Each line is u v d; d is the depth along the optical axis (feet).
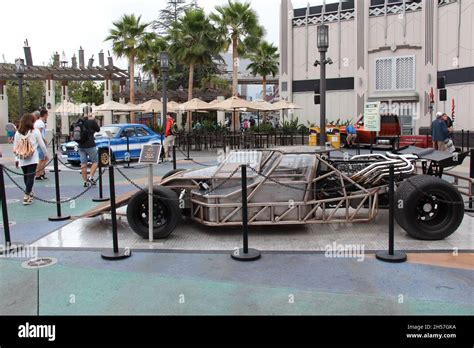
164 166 52.34
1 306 14.87
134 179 42.24
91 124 38.47
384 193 23.57
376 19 88.38
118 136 55.72
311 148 24.43
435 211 21.91
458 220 21.56
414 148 29.43
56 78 118.83
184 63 94.89
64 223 26.21
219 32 88.43
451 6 79.05
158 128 89.10
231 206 22.30
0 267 18.62
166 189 22.61
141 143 57.93
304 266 18.35
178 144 77.82
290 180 23.09
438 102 82.38
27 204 31.48
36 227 25.30
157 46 110.42
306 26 94.99
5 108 120.88
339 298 15.17
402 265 18.31
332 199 22.70
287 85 97.60
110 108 79.30
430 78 83.30
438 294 15.43
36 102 176.35
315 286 16.24
